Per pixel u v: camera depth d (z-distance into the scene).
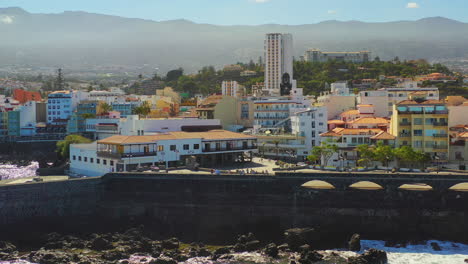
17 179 134.25
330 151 143.75
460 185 99.88
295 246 96.50
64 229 108.44
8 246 96.38
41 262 88.38
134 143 133.25
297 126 177.62
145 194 113.06
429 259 89.81
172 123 178.62
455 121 161.25
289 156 174.25
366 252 88.62
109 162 137.00
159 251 94.75
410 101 144.50
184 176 111.44
